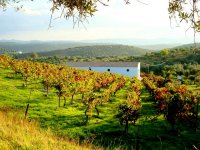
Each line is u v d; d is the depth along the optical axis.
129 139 29.31
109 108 45.44
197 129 34.53
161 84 70.12
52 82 50.88
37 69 69.81
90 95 37.50
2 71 75.81
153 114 42.03
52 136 13.88
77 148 12.48
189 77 101.31
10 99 44.56
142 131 32.66
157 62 176.50
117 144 26.89
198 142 29.55
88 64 131.00
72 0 3.95
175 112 32.59
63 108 42.31
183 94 37.12
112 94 61.03
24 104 41.91
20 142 9.54
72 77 64.00
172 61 162.00
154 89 53.78
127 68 123.94
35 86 60.38
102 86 68.94
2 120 13.14
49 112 38.62
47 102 45.78
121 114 31.92
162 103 36.03
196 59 151.75
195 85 87.50
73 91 47.75
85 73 79.19
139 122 36.50
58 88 44.31
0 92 49.00
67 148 11.63
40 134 12.52
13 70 76.56
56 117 36.28
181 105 32.84
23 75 68.56
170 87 47.62
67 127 32.31
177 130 33.59
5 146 8.88
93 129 32.38
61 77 57.38
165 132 32.84
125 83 80.50
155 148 27.09
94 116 38.84
